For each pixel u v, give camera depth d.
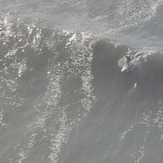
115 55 189.50
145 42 195.25
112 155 160.25
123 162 157.62
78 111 175.38
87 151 162.75
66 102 178.88
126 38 197.75
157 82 178.75
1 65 195.75
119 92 179.00
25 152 165.38
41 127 172.12
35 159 162.88
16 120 176.00
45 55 195.62
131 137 164.25
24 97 183.25
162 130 164.50
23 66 194.00
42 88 185.12
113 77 183.50
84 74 186.75
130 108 173.75
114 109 174.50
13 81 189.25
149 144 161.00
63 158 161.75
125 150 160.75
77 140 166.38
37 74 190.50
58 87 184.25
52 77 188.12
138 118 170.00
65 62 191.88
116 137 165.38
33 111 177.88
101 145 163.75
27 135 170.38
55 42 198.50
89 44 194.62
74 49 194.62
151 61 183.88
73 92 181.88
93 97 179.25
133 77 181.38
